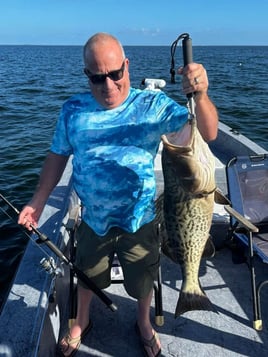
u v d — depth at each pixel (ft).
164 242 8.52
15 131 41.57
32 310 8.58
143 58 244.83
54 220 12.10
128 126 7.62
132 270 8.30
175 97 47.52
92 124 7.68
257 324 9.71
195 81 6.92
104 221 8.05
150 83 15.81
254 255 11.83
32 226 8.64
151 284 8.51
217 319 10.13
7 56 322.14
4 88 77.92
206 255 8.98
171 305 10.57
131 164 7.67
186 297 8.48
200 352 9.18
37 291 9.10
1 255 18.72
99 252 8.30
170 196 7.85
